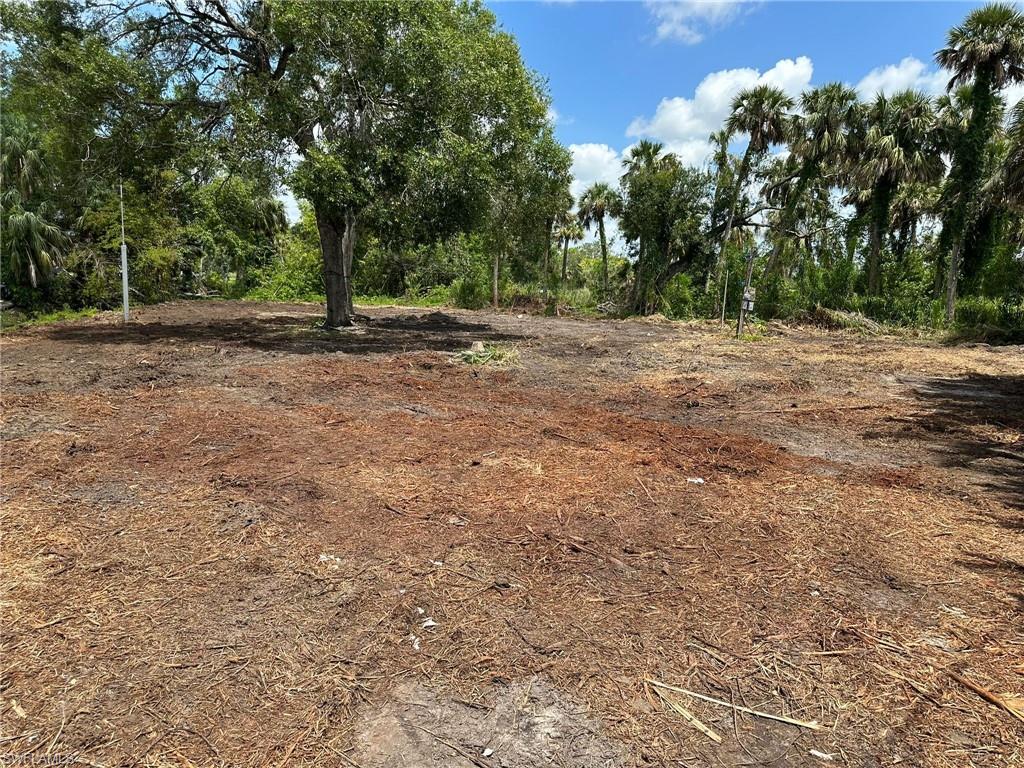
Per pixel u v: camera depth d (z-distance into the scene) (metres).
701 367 9.41
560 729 1.83
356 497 3.62
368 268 29.91
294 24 9.69
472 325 16.41
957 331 14.93
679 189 21.45
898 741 1.81
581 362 9.82
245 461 4.22
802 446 5.08
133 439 4.69
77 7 10.84
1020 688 2.03
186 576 2.67
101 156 11.12
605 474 4.13
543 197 13.66
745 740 1.80
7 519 3.18
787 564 2.89
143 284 21.72
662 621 2.41
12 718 1.82
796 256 22.69
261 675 2.04
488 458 4.45
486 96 10.74
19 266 19.08
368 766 1.67
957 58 16.25
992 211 17.36
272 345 10.66
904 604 2.56
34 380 7.02
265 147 9.88
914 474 4.32
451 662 2.13
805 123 18.11
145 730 1.79
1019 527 3.36
